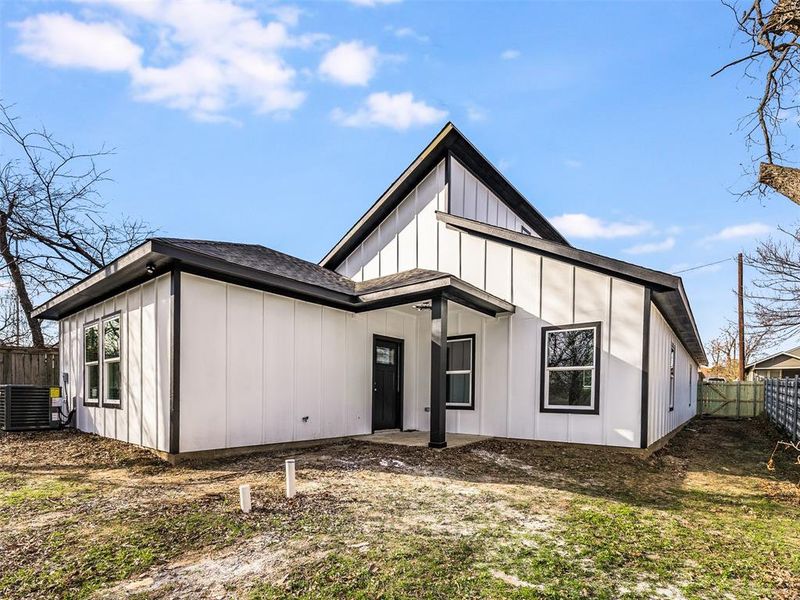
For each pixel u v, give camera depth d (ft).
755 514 15.26
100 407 27.32
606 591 9.47
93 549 11.03
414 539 12.03
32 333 51.78
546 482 19.04
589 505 15.71
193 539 11.75
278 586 9.36
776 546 12.20
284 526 12.81
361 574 9.93
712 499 17.11
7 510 13.89
